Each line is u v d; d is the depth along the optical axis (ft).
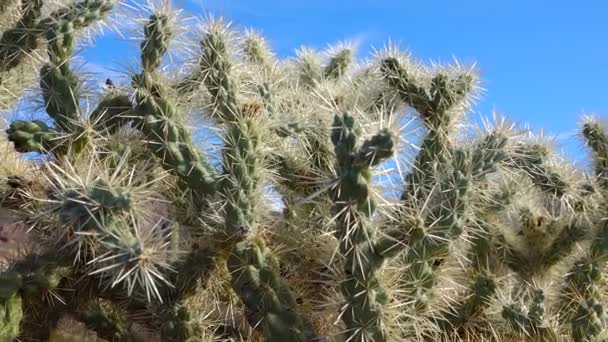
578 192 11.44
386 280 9.00
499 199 11.48
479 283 10.74
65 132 10.23
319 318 9.73
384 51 11.56
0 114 12.40
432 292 9.70
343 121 8.71
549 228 11.63
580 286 10.68
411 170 10.63
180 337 9.59
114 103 10.42
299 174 10.78
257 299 9.21
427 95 11.05
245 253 9.35
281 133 10.55
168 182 10.34
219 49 10.27
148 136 9.92
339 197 8.65
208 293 10.11
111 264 8.63
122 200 8.54
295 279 10.36
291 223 10.63
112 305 10.41
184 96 10.40
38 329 10.18
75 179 8.81
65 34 10.66
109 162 9.91
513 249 11.66
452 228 9.27
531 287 11.10
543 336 10.25
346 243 8.74
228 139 9.75
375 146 8.39
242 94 10.63
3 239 11.05
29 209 10.46
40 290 9.41
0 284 8.83
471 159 9.64
